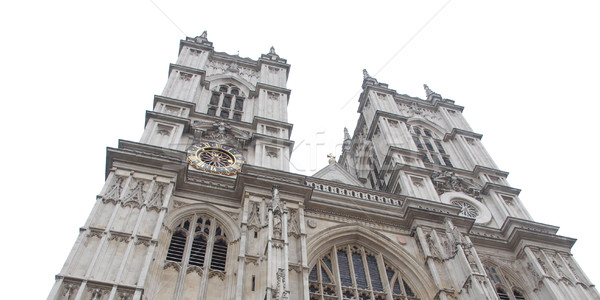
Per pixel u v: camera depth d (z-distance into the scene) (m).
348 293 30.66
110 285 23.97
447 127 55.31
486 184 44.06
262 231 30.58
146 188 31.48
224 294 27.50
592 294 33.44
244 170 35.53
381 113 52.62
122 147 34.72
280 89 49.84
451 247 32.59
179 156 35.38
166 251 28.98
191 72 48.31
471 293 29.16
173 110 41.94
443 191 43.00
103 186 30.42
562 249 37.03
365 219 35.62
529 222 38.94
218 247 30.55
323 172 44.50
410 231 35.66
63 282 23.56
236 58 55.28
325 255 32.75
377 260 33.62
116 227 27.88
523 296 34.56
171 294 26.75
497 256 36.50
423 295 31.30
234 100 47.94
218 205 33.09
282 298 22.78
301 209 33.22
